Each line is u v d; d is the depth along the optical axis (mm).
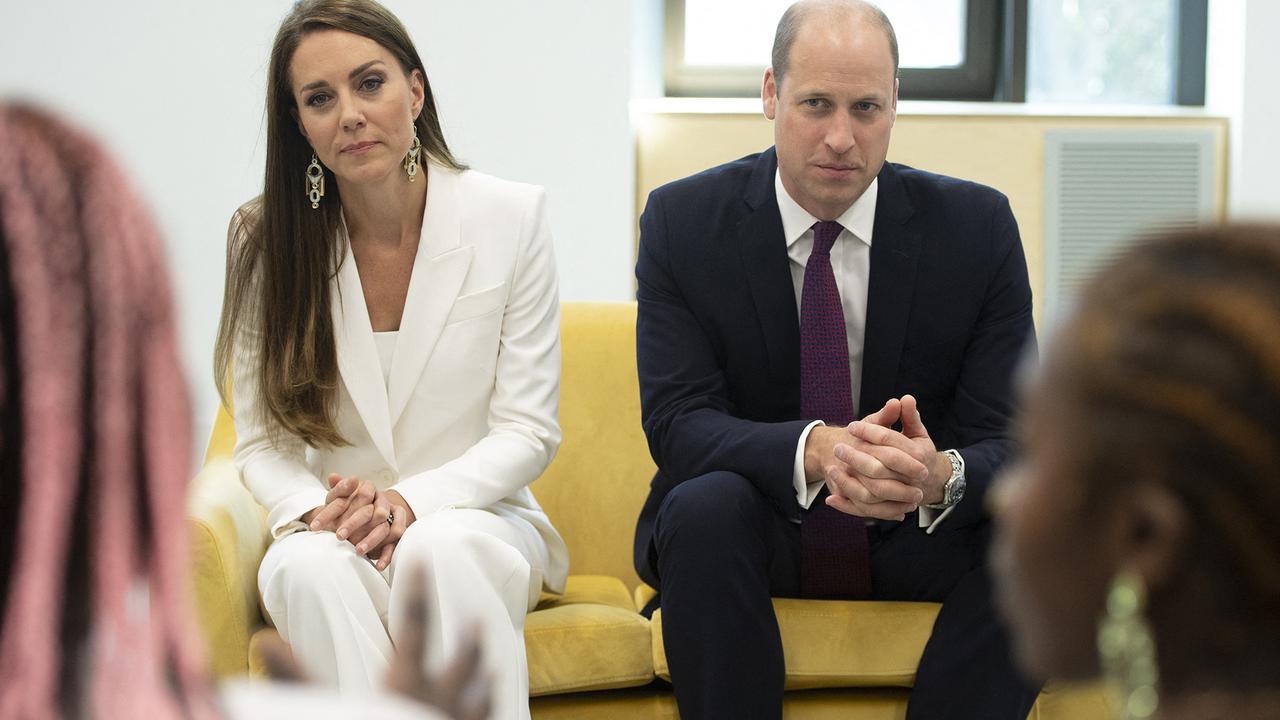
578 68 3760
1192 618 599
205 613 2135
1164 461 582
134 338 582
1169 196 3951
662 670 2137
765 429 2188
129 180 597
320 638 2037
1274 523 569
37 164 573
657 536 2139
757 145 3838
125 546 576
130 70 3773
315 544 2074
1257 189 3928
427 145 2412
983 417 2309
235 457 2361
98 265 572
